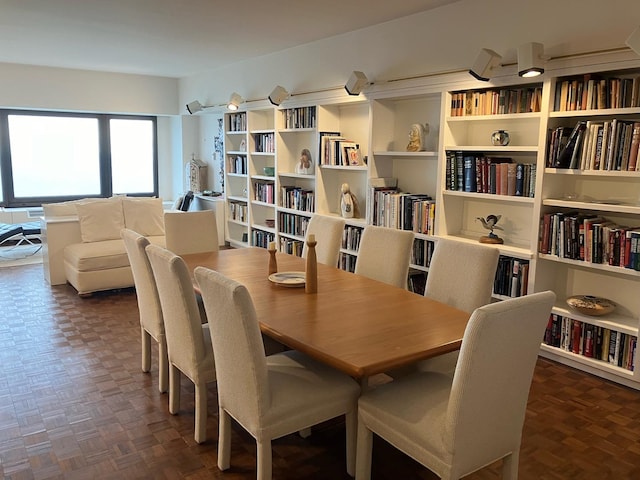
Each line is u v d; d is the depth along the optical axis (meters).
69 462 2.35
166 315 2.63
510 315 1.71
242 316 1.91
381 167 4.64
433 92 3.95
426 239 4.14
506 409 1.90
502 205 3.89
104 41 5.23
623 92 2.96
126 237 3.02
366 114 4.95
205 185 8.14
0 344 3.75
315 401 2.11
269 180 6.39
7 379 3.19
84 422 2.70
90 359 3.51
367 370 1.82
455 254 2.80
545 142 3.30
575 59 3.10
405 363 1.92
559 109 3.25
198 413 2.49
